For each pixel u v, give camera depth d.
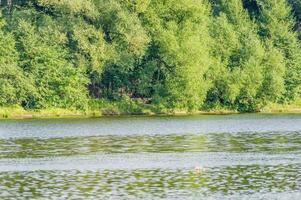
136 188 78.44
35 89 180.75
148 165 93.56
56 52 183.62
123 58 184.50
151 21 190.88
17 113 178.25
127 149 110.50
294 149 108.62
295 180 82.12
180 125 153.62
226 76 193.75
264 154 103.06
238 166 92.00
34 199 73.81
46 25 185.50
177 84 186.62
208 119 170.62
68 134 134.38
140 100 192.25
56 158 100.56
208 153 104.81
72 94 182.50
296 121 164.00
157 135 132.12
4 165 94.44
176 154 104.12
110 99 191.62
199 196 74.50
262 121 164.38
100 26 184.62
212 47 196.00
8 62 180.75
